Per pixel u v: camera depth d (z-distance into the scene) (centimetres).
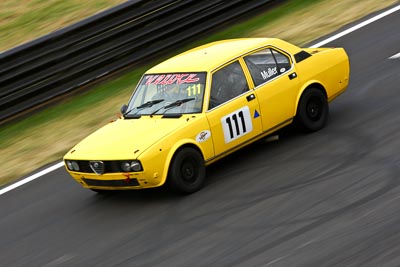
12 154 4278
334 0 5828
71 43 4928
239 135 3309
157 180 3047
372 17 5259
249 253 2497
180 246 2662
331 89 3672
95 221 3080
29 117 4875
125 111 3450
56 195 3512
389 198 2722
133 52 5188
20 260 2861
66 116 4712
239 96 3325
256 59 3462
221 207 2934
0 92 4703
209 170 3400
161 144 3041
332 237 2497
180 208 3002
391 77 4181
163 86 3403
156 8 5216
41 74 4841
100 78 5200
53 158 4059
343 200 2784
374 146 3275
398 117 3566
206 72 3309
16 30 6147
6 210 3469
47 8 6462
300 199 2867
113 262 2653
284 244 2512
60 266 2719
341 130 3547
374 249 2362
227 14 5550
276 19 5591
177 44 5350
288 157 3338
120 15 5088
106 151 3116
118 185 3117
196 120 3166
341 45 4900
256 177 3181
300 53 3606
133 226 2928
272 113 3425
